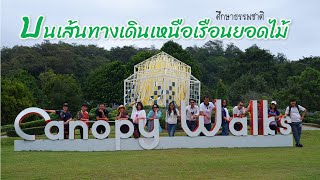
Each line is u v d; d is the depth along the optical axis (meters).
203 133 19.02
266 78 78.94
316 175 11.30
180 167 12.63
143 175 11.41
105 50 118.81
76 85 72.44
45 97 68.38
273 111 20.41
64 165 13.21
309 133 27.61
